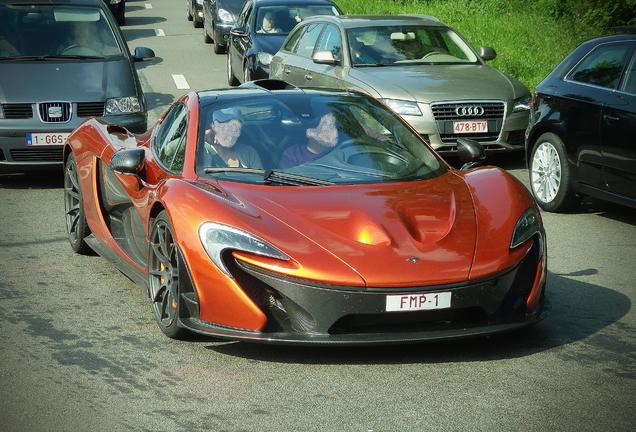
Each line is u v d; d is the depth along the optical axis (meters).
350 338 6.05
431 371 6.18
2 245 9.70
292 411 5.58
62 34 13.58
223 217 6.38
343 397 5.78
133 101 12.89
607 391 5.86
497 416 5.50
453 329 6.21
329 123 7.61
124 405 5.67
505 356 6.46
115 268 8.80
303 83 15.62
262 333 6.14
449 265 6.18
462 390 5.88
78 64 13.14
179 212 6.53
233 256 6.20
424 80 13.78
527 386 5.95
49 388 5.93
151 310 7.54
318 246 6.21
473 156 7.80
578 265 9.01
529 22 26.33
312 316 6.05
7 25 13.55
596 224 10.73
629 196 10.24
